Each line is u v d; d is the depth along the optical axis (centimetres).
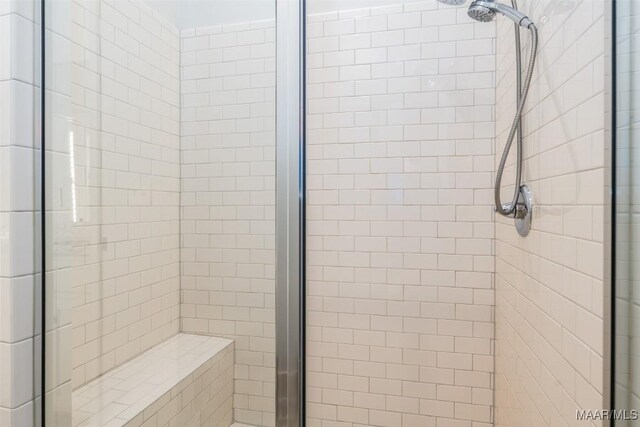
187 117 170
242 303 157
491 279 155
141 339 161
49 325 92
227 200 163
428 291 162
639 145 60
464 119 158
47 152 92
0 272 84
